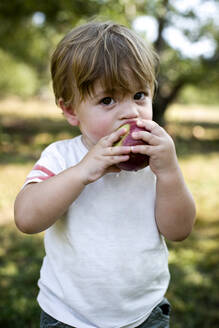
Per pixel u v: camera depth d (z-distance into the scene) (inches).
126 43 47.4
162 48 386.3
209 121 751.1
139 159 45.7
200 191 249.0
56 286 50.9
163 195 48.2
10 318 104.3
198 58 414.3
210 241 167.5
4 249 149.6
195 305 115.4
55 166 51.0
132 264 49.6
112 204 49.7
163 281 53.9
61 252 50.2
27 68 1139.3
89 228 49.2
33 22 408.8
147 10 346.6
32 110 800.9
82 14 303.6
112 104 46.6
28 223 46.4
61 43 52.0
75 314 50.5
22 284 123.3
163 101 422.9
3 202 207.6
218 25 402.0
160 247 52.1
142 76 46.7
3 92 1095.0
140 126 45.8
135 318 50.9
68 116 52.6
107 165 44.1
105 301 49.4
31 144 397.4
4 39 444.1
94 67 45.6
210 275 135.1
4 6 364.8
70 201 45.6
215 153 402.3
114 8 299.1
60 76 50.9
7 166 295.4
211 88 496.4
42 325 52.7
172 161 46.6
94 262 48.8
